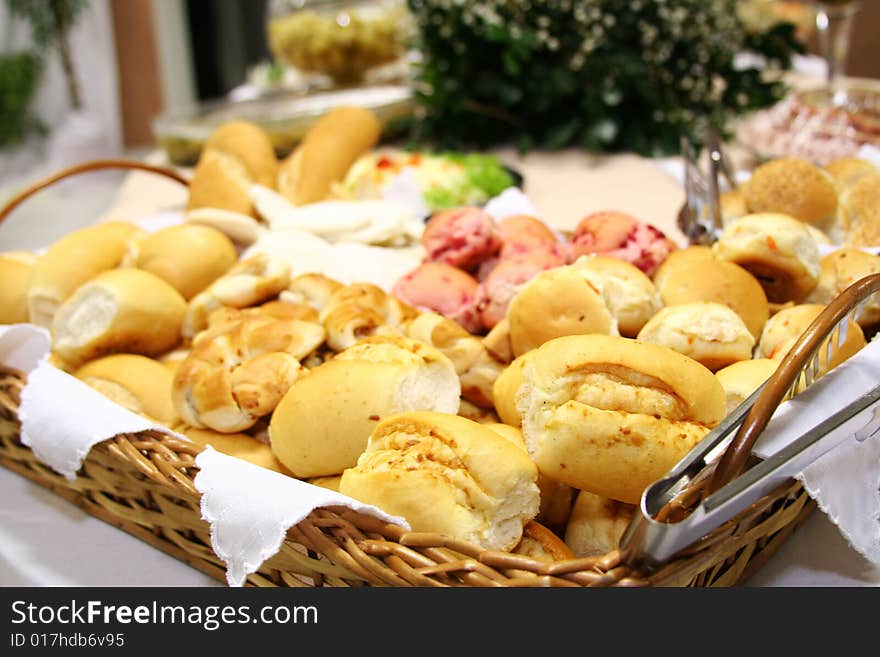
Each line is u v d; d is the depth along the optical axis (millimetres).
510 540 442
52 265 661
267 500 430
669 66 1222
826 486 432
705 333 519
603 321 526
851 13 1286
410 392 493
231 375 535
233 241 727
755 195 732
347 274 683
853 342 510
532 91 1229
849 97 1010
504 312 604
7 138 2199
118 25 2434
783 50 1266
